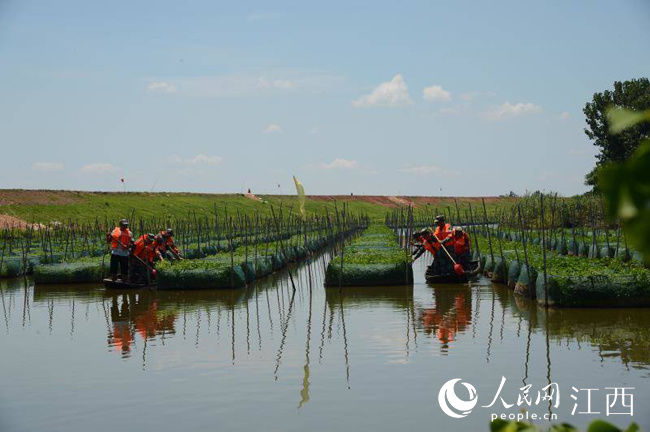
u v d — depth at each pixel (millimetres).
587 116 66750
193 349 14805
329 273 25531
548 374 11773
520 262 23250
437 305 20391
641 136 62906
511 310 18875
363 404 10484
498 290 23844
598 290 18312
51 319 19281
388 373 12266
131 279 26844
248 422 9781
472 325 16672
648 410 9688
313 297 23234
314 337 15875
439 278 26031
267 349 14656
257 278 30547
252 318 18938
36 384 12094
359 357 13602
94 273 28750
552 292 18641
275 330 16938
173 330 17203
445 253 26109
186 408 10523
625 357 12727
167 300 23094
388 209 128375
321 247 51281
